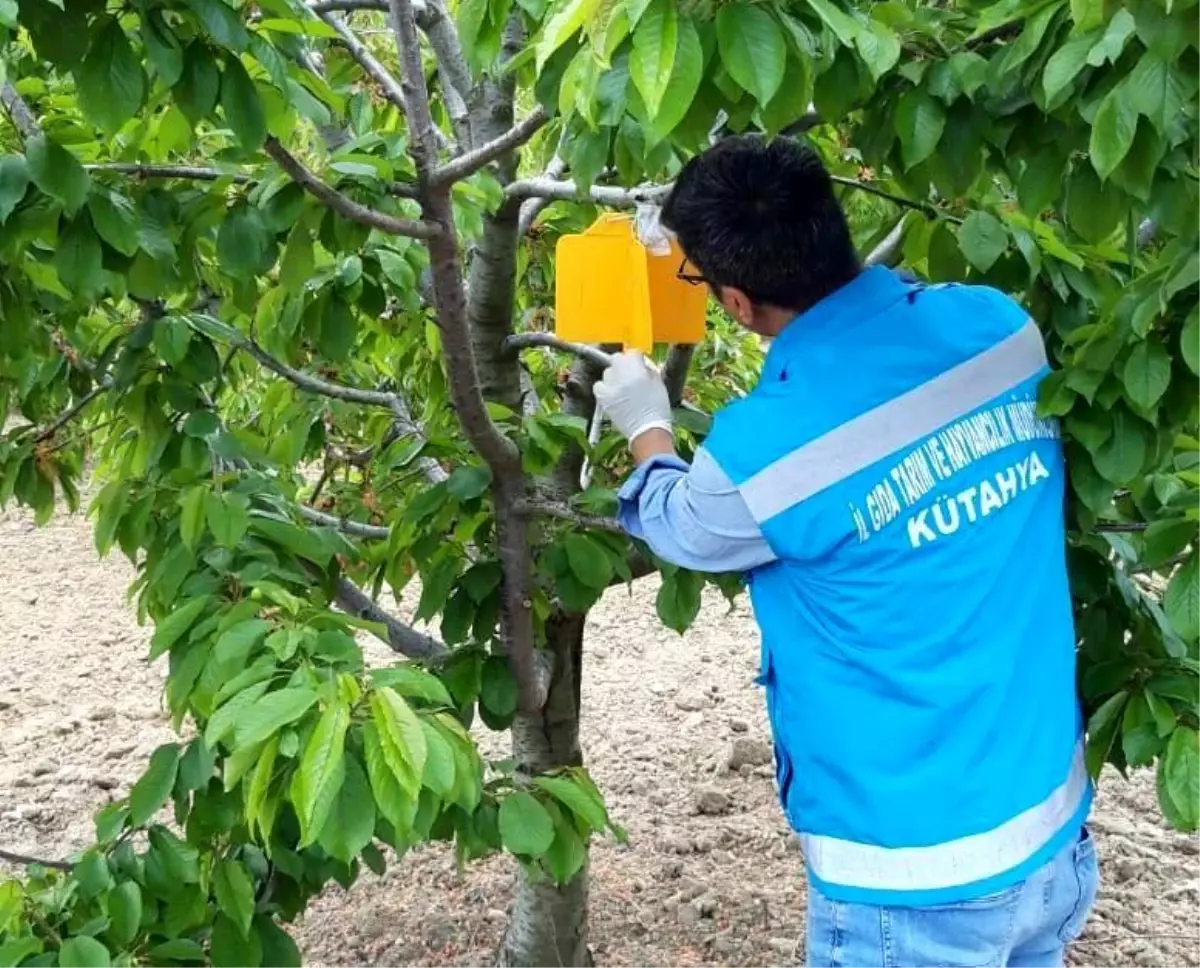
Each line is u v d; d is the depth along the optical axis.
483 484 2.35
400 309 3.04
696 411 2.75
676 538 1.90
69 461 2.98
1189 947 3.68
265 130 1.73
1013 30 1.92
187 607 1.92
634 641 6.29
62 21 1.55
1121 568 2.75
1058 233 2.55
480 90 2.64
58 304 2.40
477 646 2.50
